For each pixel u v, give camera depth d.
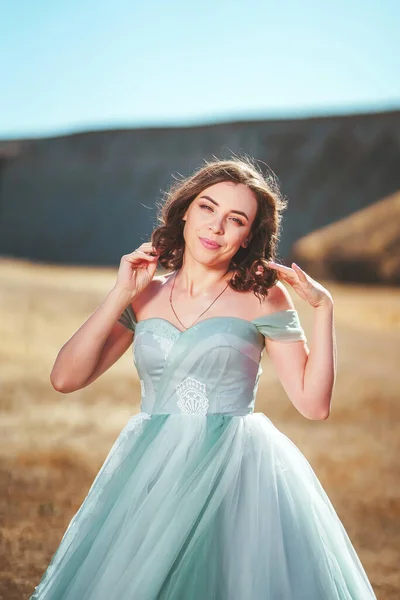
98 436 10.59
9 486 8.08
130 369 15.45
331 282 39.25
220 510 3.47
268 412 12.57
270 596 3.32
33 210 87.19
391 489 8.52
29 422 11.27
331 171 77.69
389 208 41.75
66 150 88.94
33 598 3.59
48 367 15.62
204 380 3.66
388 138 77.19
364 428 11.62
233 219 3.70
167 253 3.90
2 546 6.34
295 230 75.06
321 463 9.62
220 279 3.79
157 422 3.67
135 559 3.36
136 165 86.12
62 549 3.64
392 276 38.16
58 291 23.61
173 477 3.51
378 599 5.56
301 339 3.80
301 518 3.55
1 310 20.53
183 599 3.32
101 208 85.25
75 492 7.96
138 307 3.85
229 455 3.58
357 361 17.47
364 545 6.79
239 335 3.67
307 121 79.06
